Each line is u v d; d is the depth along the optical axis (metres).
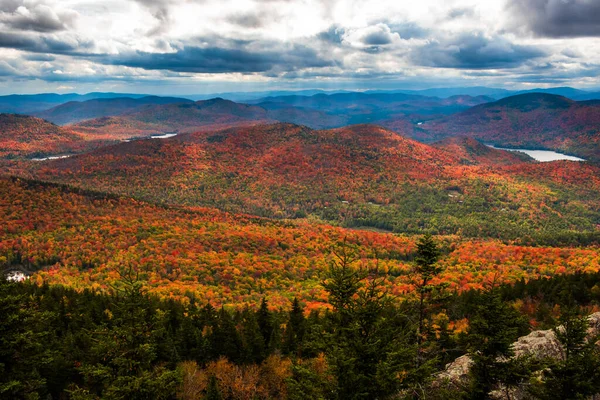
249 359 52.38
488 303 26.75
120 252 157.00
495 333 26.19
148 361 24.30
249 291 124.81
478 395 27.30
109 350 23.59
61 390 43.75
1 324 26.00
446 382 28.39
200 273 137.75
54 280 128.38
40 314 30.28
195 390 41.69
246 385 45.06
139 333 24.02
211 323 66.69
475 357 26.48
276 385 46.41
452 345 42.53
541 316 62.72
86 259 147.75
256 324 58.25
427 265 26.86
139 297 24.95
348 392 20.28
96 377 25.39
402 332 22.98
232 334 55.00
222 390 43.78
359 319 21.86
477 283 110.94
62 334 59.84
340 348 21.19
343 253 24.19
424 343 24.78
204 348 53.34
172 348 49.41
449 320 56.69
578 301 71.88
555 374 28.48
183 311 75.62
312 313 70.00
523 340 42.22
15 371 26.84
